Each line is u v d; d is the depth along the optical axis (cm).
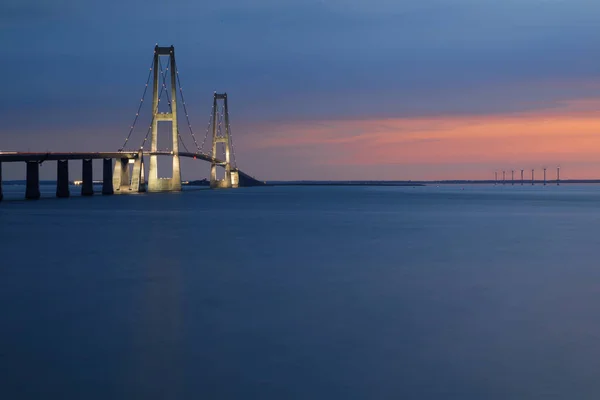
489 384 1363
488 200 13688
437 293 2330
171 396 1306
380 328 1803
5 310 2020
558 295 2291
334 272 2838
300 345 1636
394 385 1359
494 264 3111
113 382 1376
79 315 1955
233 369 1456
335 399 1291
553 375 1413
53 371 1440
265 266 3027
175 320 1892
